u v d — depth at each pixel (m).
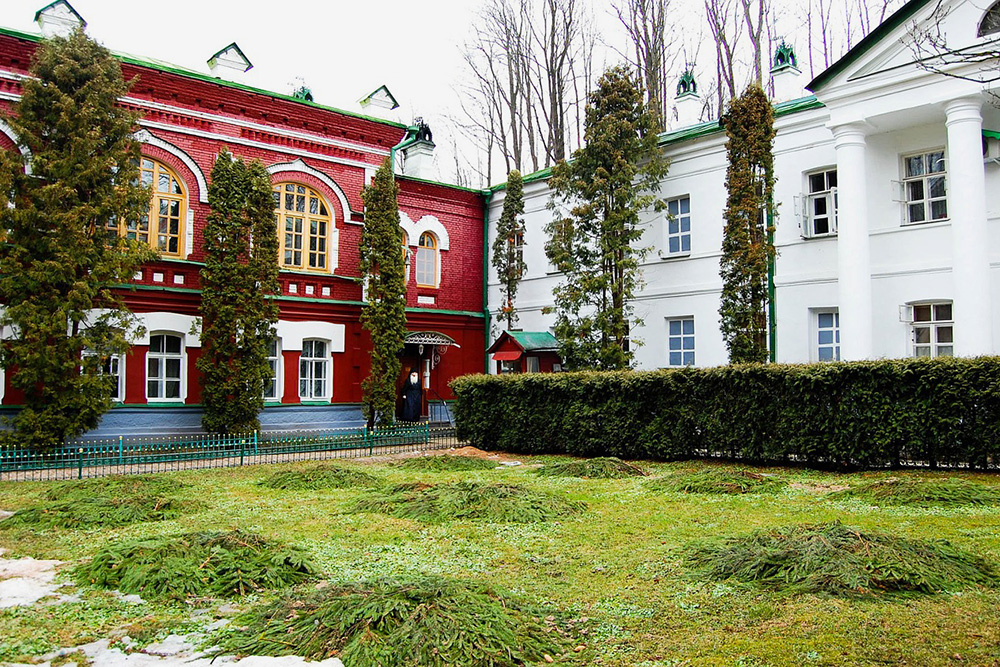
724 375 13.94
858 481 11.40
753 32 29.91
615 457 14.91
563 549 7.62
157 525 9.00
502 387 17.53
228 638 5.15
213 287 18.33
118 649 5.05
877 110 15.56
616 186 19.66
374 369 20.83
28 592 6.30
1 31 16.75
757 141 16.98
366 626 4.84
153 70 18.84
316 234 21.84
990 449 11.27
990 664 4.50
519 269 24.03
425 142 25.98
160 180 19.23
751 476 11.33
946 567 6.16
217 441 16.86
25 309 14.67
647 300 21.36
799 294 18.08
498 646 4.71
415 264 24.52
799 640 4.93
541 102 35.88
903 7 14.81
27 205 14.99
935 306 16.12
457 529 8.62
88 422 15.68
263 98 20.62
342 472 12.54
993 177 15.43
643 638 5.10
